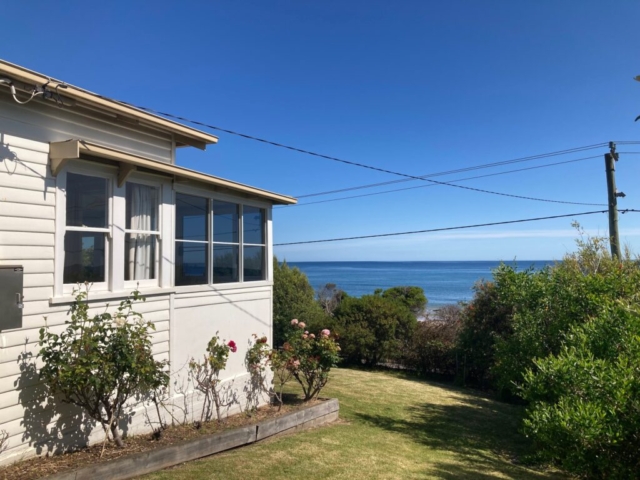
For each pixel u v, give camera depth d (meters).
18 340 4.80
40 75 4.86
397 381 13.91
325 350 8.98
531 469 6.72
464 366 14.57
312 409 7.99
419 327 16.58
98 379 4.86
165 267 6.76
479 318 14.35
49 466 4.76
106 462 4.82
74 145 5.06
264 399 8.69
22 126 4.95
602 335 6.36
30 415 4.91
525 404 12.21
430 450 7.22
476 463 6.73
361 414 9.30
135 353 5.23
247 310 8.47
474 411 10.63
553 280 9.01
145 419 6.34
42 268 5.04
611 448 5.10
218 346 7.35
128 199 6.28
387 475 5.58
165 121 6.67
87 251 5.61
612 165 14.14
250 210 8.77
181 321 7.00
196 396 7.20
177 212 7.09
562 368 5.71
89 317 5.50
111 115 6.10
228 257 8.15
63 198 5.29
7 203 4.75
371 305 16.77
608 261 11.55
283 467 5.52
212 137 7.50
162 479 4.86
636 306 6.64
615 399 5.11
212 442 5.96
